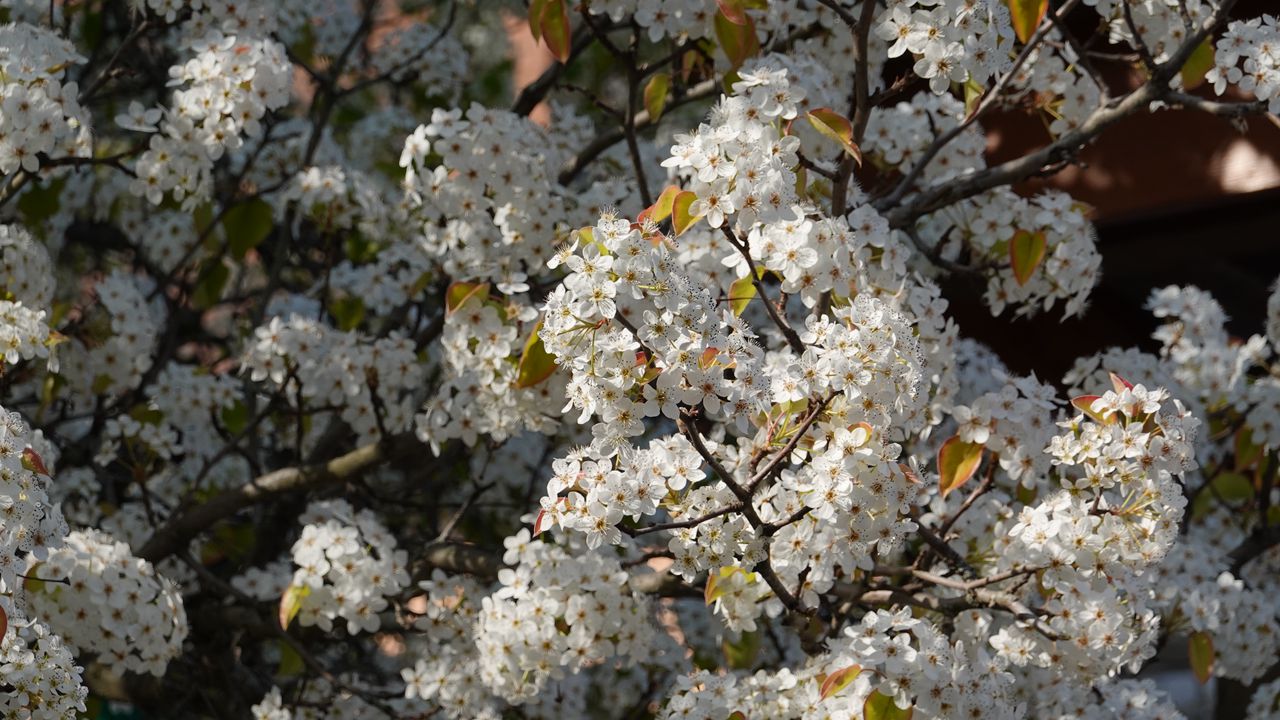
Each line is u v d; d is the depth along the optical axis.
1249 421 4.62
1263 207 4.84
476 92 6.93
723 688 3.07
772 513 2.77
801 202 3.04
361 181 4.45
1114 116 3.45
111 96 5.90
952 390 3.36
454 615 3.97
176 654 3.56
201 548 5.00
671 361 2.42
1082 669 2.88
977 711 2.69
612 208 2.65
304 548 3.74
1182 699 7.69
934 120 4.08
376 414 4.04
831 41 4.10
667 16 3.62
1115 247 5.30
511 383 3.52
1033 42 3.49
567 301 2.45
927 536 3.08
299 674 4.52
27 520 2.79
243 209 4.49
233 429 4.84
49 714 2.71
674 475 2.53
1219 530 5.03
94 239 6.08
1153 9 3.51
